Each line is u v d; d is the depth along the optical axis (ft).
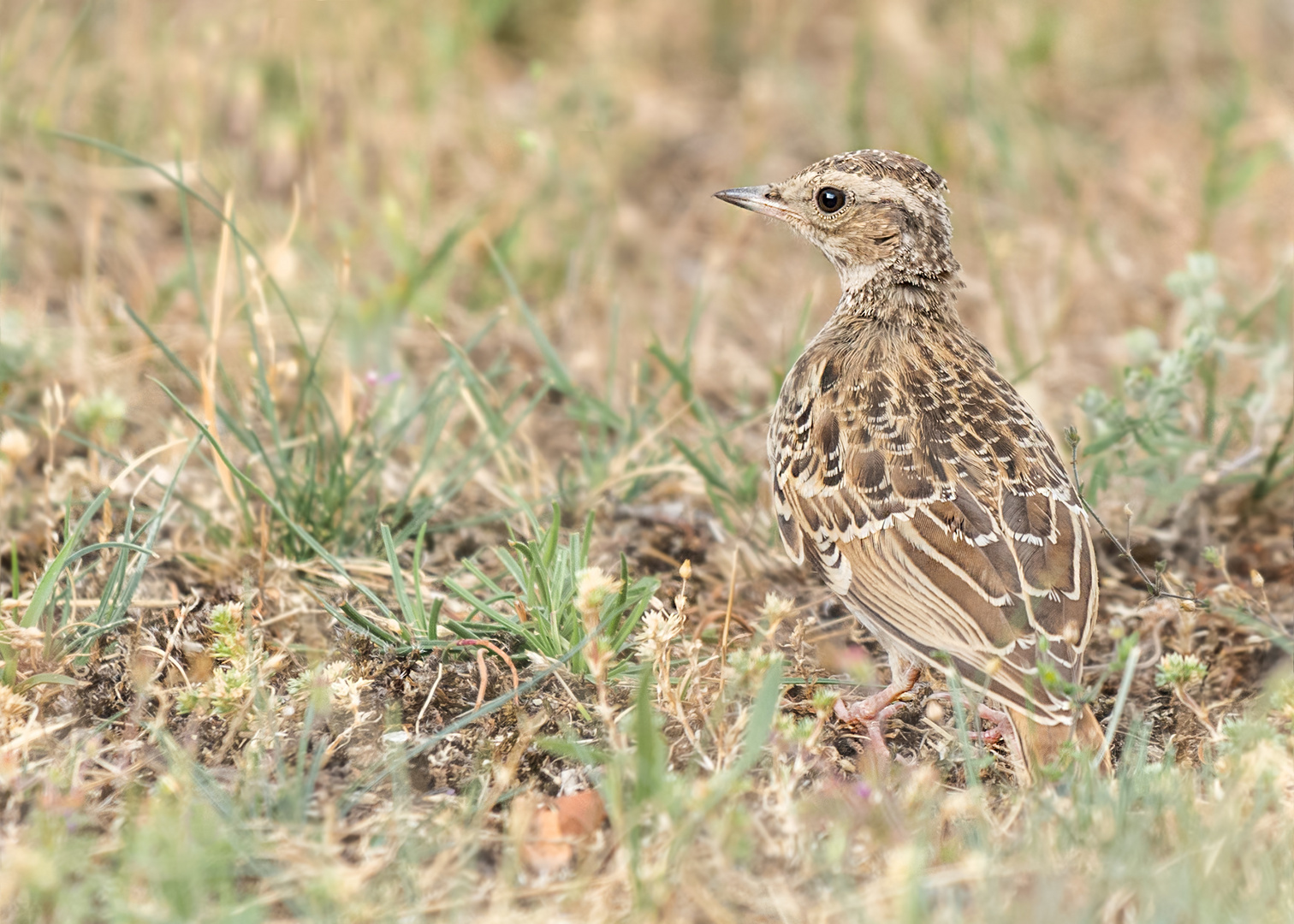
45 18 59.06
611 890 26.68
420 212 53.31
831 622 37.86
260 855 26.84
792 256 57.98
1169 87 67.31
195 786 28.53
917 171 38.29
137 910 24.95
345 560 38.65
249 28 61.21
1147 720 34.12
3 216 50.78
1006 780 31.48
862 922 24.86
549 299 53.88
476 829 28.25
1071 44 67.77
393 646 33.88
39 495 41.01
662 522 41.81
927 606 31.96
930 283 38.04
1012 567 31.42
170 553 37.91
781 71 65.36
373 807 29.35
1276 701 31.27
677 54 68.44
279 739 31.07
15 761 29.71
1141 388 41.06
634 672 33.17
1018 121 62.59
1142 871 25.48
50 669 32.58
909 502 32.86
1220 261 55.06
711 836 27.48
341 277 43.96
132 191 55.11
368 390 45.42
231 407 44.86
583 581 30.76
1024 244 56.70
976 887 25.81
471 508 42.14
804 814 28.35
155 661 33.78
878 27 67.46
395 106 59.72
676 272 56.90
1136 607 39.11
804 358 37.17
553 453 46.19
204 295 49.90
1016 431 34.09
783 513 35.86
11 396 44.52
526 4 68.03
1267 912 25.12
